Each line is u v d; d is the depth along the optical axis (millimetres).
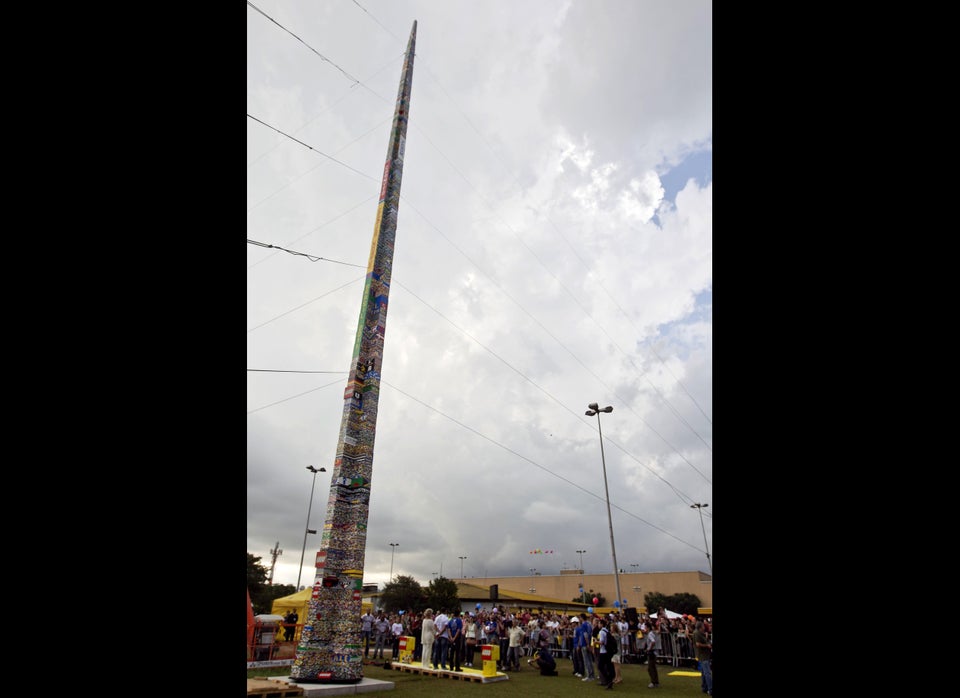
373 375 13695
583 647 14391
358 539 11992
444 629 14391
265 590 44562
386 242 15266
